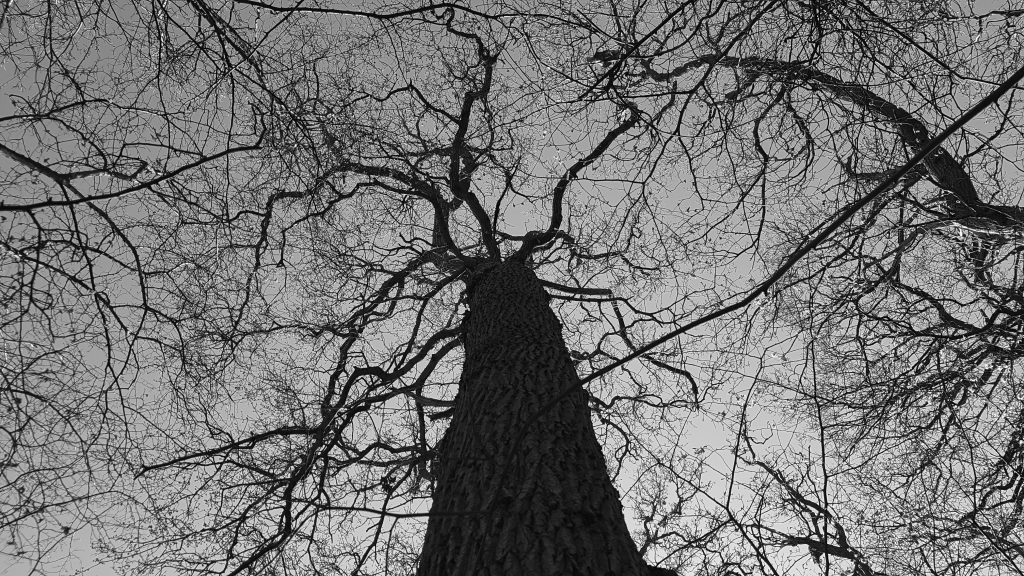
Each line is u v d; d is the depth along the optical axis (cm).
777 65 436
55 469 380
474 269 683
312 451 602
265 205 556
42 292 360
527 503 239
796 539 579
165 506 545
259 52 402
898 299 657
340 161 474
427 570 238
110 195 270
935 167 557
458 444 324
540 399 320
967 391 629
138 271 369
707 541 622
